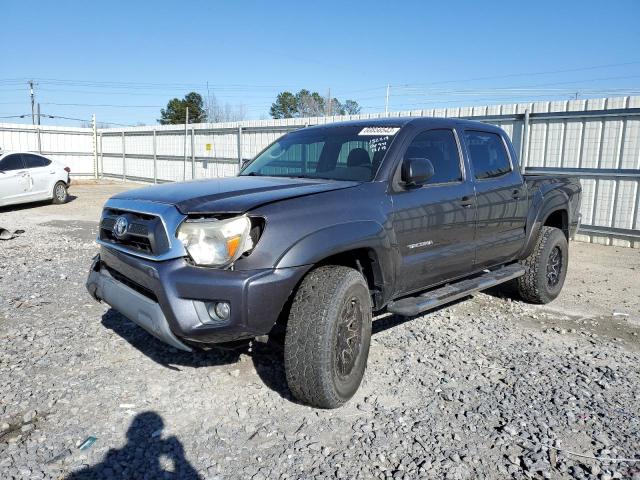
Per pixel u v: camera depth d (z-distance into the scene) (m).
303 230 3.23
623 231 10.20
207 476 2.72
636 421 3.34
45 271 7.19
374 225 3.61
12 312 5.33
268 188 3.55
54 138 27.22
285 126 17.20
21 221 12.69
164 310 3.13
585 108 10.34
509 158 5.43
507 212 5.13
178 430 3.16
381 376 3.95
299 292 3.29
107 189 23.02
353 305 3.46
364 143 4.23
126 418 3.29
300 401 3.44
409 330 4.99
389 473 2.77
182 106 61.91
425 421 3.30
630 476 2.78
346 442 3.06
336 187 3.64
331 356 3.24
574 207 6.45
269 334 3.60
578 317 5.61
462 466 2.83
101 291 3.85
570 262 8.73
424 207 4.09
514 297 6.25
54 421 3.24
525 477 2.77
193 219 3.17
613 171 10.16
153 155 24.98
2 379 3.79
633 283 7.25
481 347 4.59
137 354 4.28
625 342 4.86
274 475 2.74
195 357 4.22
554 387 3.81
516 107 11.29
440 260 4.31
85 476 2.71
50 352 4.30
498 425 3.27
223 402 3.51
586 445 3.06
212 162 21.09
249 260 3.05
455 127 4.74
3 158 14.77
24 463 2.81
